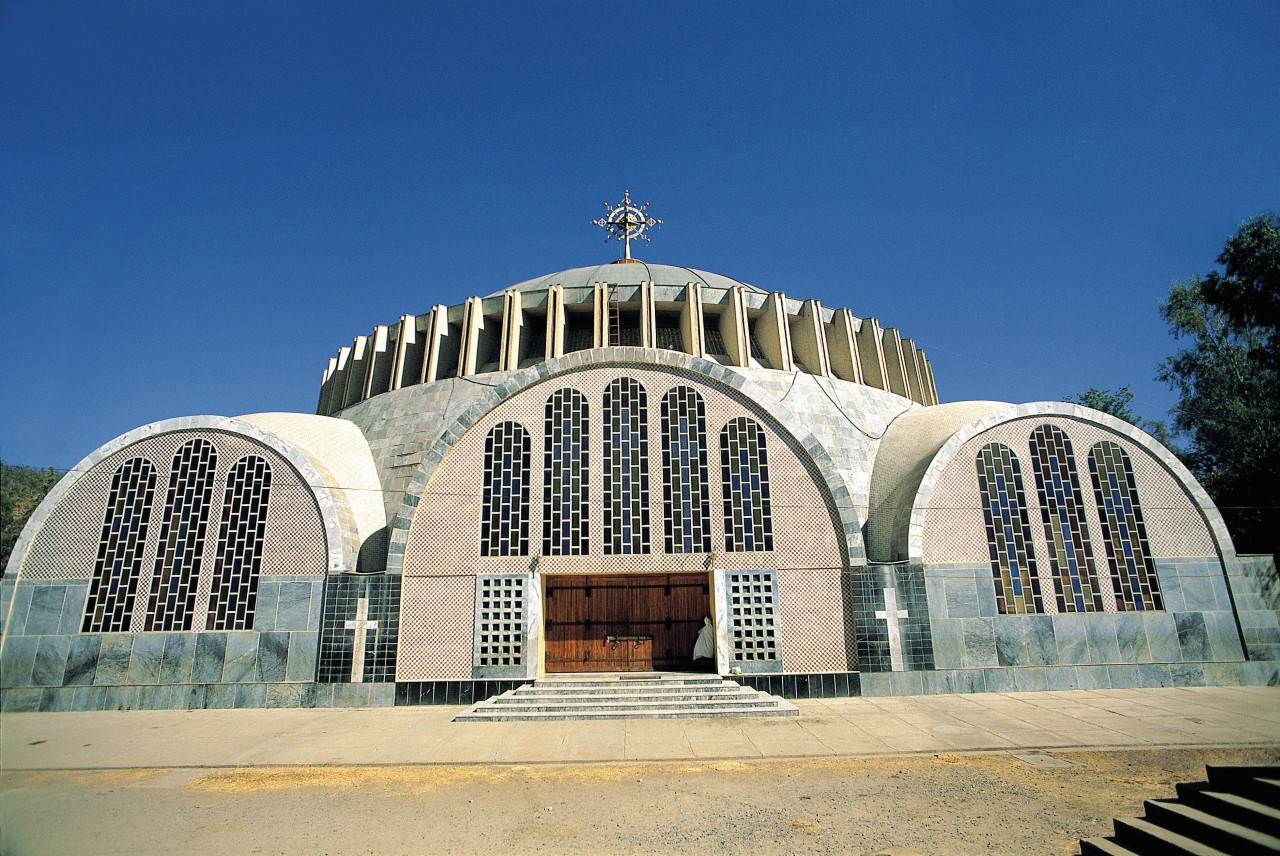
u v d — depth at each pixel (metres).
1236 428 35.31
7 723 17.58
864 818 9.77
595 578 21.45
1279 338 28.00
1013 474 21.34
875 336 31.75
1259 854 7.00
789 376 28.12
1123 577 20.66
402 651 19.66
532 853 8.85
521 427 21.56
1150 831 8.05
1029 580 20.48
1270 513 28.19
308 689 19.41
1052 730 14.85
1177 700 17.83
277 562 20.50
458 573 20.31
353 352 32.19
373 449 26.58
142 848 9.20
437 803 10.91
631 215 37.34
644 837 9.28
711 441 21.47
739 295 29.22
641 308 28.53
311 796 11.38
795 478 21.06
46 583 20.61
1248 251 26.83
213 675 19.66
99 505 21.23
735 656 19.72
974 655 19.81
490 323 30.62
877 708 17.66
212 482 21.28
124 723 17.47
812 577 20.33
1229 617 20.48
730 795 11.00
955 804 10.26
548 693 18.55
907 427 26.34
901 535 20.95
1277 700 17.61
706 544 20.64
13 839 9.55
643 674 20.02
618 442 21.47
